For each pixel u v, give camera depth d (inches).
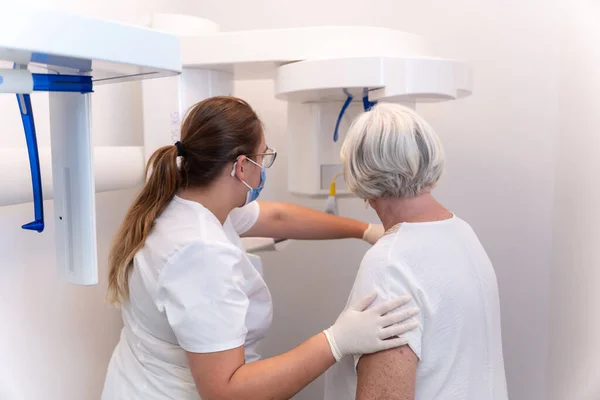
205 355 36.1
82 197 30.5
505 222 70.6
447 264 35.9
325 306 80.5
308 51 45.9
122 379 43.8
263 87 77.3
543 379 71.4
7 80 24.7
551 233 68.4
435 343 35.3
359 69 43.5
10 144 46.6
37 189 31.9
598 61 54.2
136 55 24.6
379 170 36.5
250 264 43.8
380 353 34.3
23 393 49.2
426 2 69.2
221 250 37.4
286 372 35.5
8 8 19.2
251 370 36.0
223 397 35.7
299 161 55.7
